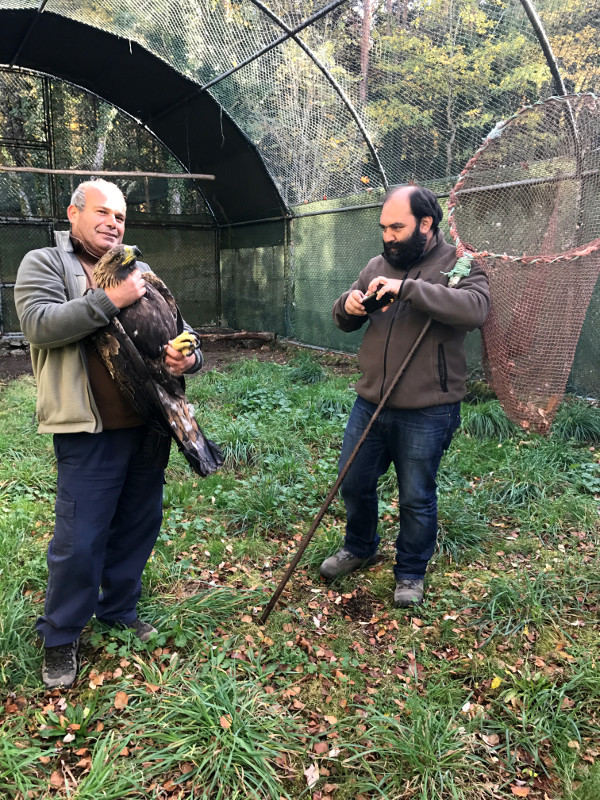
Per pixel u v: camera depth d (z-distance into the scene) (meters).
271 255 10.99
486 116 6.18
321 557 3.46
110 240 2.27
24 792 1.92
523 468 4.50
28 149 10.55
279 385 7.07
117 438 2.30
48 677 2.38
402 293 2.53
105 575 2.59
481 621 2.90
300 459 4.87
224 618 2.89
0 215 10.45
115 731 2.18
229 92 8.89
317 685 2.50
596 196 3.85
